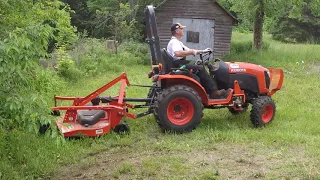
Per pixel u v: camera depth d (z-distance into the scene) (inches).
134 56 602.2
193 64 263.4
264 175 189.8
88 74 468.8
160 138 244.2
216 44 684.1
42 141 219.0
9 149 206.4
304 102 349.7
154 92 266.2
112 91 375.2
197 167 199.9
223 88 274.2
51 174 191.5
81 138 233.3
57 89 330.0
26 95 144.2
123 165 197.0
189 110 253.0
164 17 673.6
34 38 147.5
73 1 1067.9
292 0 663.8
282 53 647.8
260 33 687.1
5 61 132.6
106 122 243.3
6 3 206.1
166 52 260.8
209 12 677.3
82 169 197.8
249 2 657.0
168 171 194.9
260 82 278.2
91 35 987.3
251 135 246.4
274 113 274.7
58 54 439.2
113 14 935.0
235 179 185.9
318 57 620.7
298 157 214.7
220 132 250.8
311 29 1200.2
